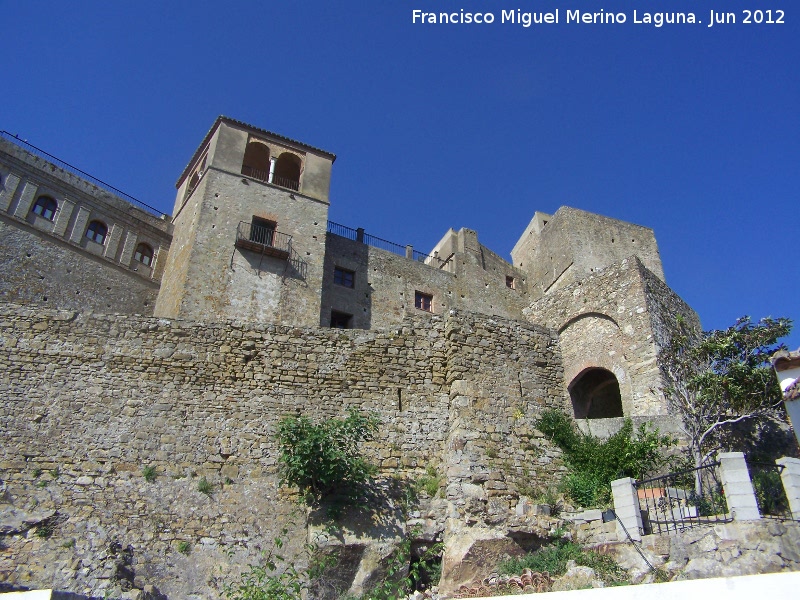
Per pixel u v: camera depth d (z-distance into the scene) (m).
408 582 13.23
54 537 13.55
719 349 18.78
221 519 14.55
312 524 14.55
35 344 16.19
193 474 15.16
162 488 14.83
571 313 24.67
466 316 18.86
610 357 22.53
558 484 16.61
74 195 28.25
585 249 35.12
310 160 32.62
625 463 16.69
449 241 38.75
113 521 14.12
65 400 15.64
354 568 14.23
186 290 25.94
